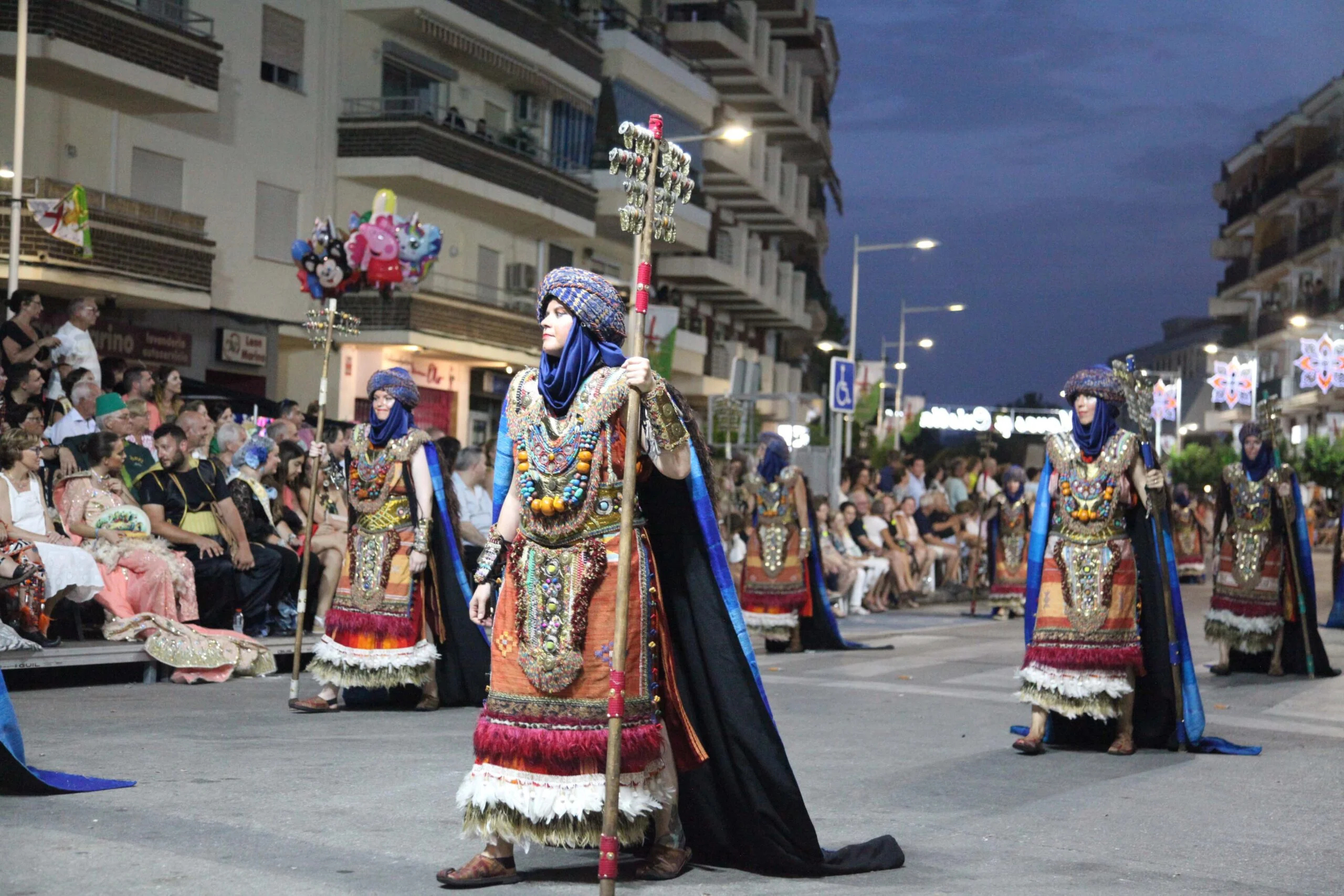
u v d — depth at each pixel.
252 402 20.53
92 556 10.81
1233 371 55.38
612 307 5.34
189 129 24.69
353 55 28.59
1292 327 61.03
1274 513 13.39
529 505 5.25
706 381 47.31
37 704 9.50
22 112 19.81
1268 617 13.31
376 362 29.31
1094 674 8.62
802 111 55.16
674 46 45.72
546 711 5.15
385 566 9.66
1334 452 55.75
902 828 6.42
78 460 11.91
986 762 8.28
